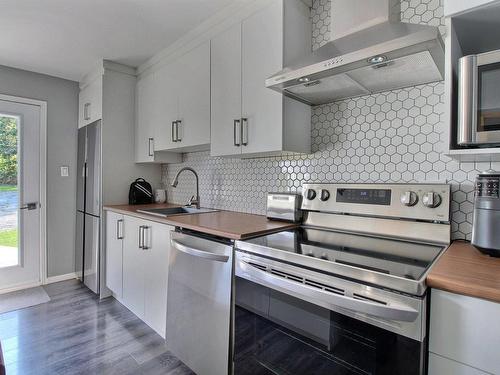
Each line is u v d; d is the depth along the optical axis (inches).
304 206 65.3
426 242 49.5
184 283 64.6
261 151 64.9
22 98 111.8
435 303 31.0
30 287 113.3
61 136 121.4
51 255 119.4
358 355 35.2
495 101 35.9
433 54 41.8
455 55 41.4
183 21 79.0
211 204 98.2
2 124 108.3
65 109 122.3
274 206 69.4
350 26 57.1
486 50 46.4
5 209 109.1
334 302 36.0
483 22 40.3
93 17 76.8
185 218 73.3
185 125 87.4
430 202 48.7
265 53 64.1
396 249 44.9
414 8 54.6
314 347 39.9
